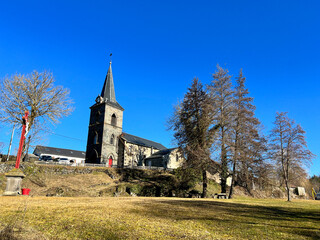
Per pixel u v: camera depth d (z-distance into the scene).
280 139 27.31
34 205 10.64
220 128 29.03
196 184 36.97
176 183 35.22
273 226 8.38
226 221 9.05
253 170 26.06
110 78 57.66
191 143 30.48
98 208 10.43
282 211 13.04
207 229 7.49
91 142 52.09
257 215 11.05
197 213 10.75
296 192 47.88
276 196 41.62
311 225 8.75
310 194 49.66
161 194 31.97
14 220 7.05
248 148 26.09
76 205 11.19
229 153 26.48
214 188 38.59
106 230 6.65
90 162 50.25
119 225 7.28
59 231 6.40
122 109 55.84
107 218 8.23
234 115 27.69
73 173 35.38
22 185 27.12
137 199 16.22
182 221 8.57
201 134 30.33
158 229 7.05
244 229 7.71
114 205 11.78
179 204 13.88
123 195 29.06
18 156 17.44
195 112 31.88
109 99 54.72
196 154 26.95
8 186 16.34
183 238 6.20
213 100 29.53
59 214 8.59
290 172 29.08
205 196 28.86
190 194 32.62
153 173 40.59
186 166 29.25
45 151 72.19
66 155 76.12
